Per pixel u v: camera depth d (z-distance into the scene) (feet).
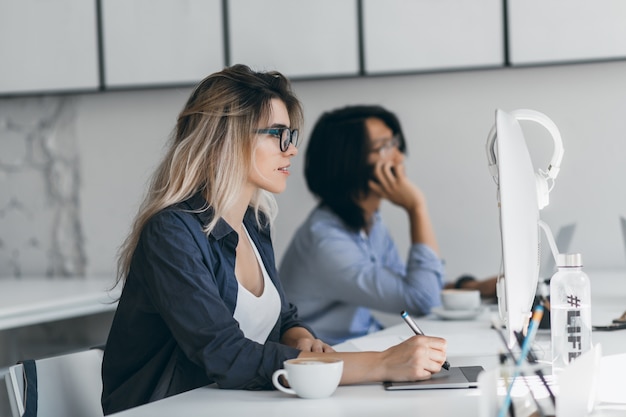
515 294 4.04
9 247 12.20
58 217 12.01
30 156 12.09
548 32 10.36
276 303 5.84
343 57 10.85
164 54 11.35
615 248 10.46
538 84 10.59
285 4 10.99
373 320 10.25
